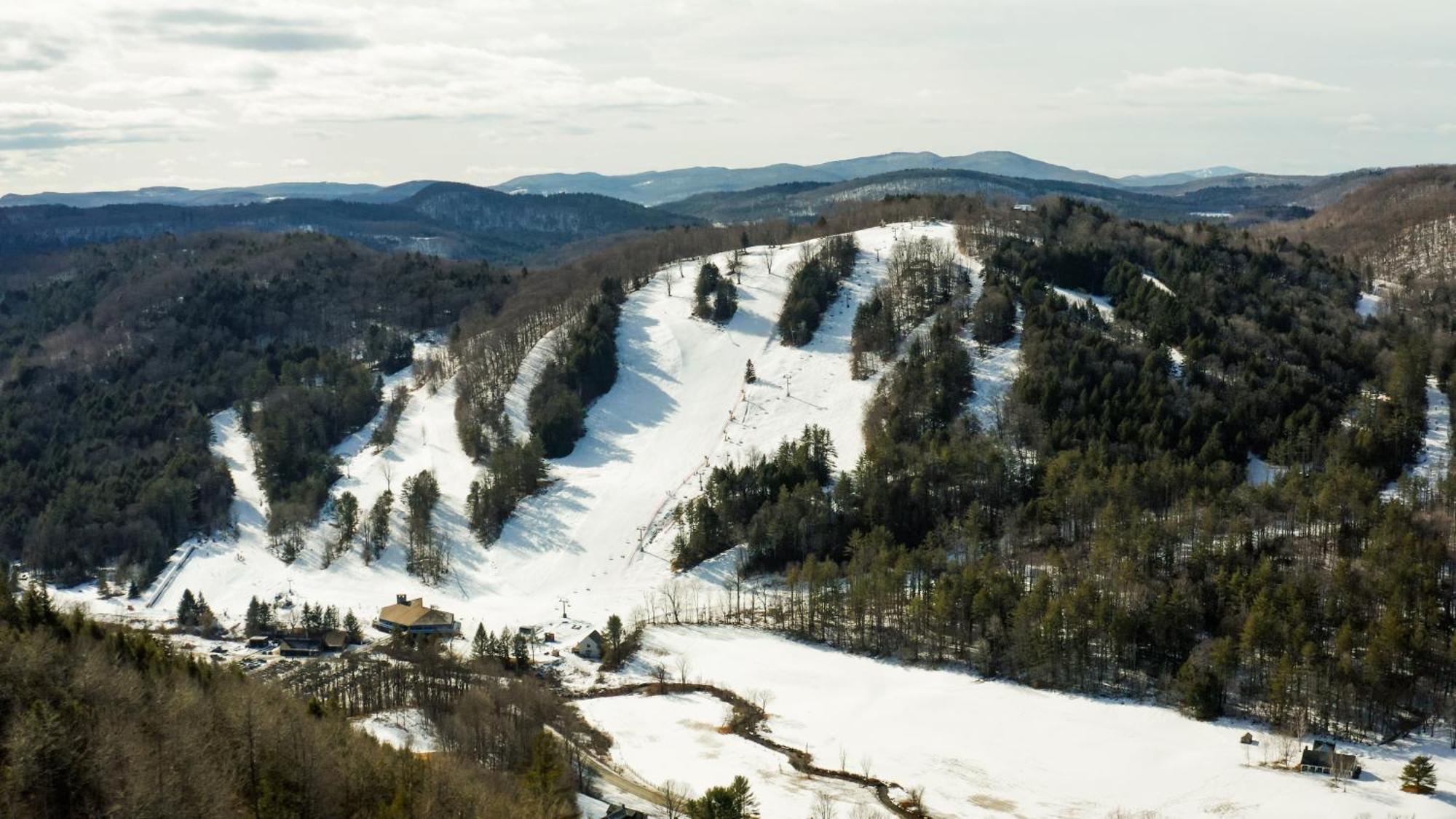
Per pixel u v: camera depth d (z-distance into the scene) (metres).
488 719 177.88
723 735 195.25
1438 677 190.75
